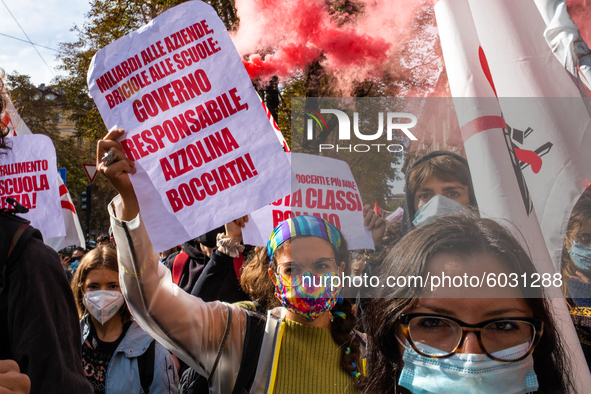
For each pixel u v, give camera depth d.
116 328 2.15
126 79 1.54
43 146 2.21
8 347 1.17
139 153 1.48
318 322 1.53
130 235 1.41
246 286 1.94
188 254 2.78
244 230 2.06
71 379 1.15
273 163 1.45
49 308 1.17
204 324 1.49
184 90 1.52
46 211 2.17
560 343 1.08
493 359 0.99
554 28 1.48
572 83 1.46
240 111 1.50
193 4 1.54
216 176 1.48
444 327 1.03
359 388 1.39
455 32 1.49
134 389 2.04
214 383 1.48
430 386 1.02
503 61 1.50
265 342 1.49
